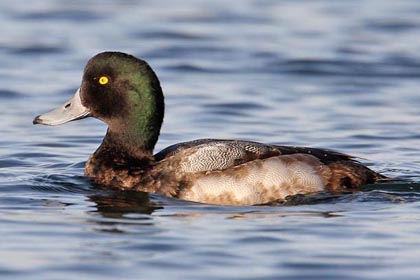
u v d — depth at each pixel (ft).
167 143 50.52
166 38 78.64
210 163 39.11
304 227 35.50
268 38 78.64
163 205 38.24
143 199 39.01
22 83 64.23
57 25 81.92
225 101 60.23
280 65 70.85
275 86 65.05
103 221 36.22
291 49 74.90
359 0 92.43
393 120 55.88
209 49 75.36
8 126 53.88
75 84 64.08
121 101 41.32
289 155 39.37
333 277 30.73
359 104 60.03
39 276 30.81
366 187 39.60
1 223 36.04
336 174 39.29
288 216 36.83
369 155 48.21
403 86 65.31
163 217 36.68
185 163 39.47
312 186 38.91
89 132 52.90
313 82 66.49
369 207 37.93
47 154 47.91
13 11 86.53
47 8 87.86
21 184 41.47
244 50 74.95
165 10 88.38
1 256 32.50
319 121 55.57
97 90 41.65
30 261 32.04
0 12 85.81
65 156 47.60
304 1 92.02
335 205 38.22
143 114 41.29
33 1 90.89
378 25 82.74
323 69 69.82
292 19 85.20
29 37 77.36
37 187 41.01
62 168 44.98
